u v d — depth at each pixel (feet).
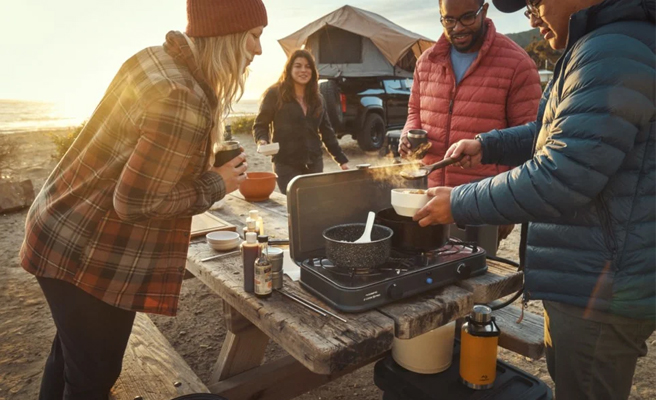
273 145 10.06
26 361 9.23
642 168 3.82
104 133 4.21
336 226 5.18
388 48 36.29
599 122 3.64
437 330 6.11
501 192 4.15
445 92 8.89
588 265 4.10
